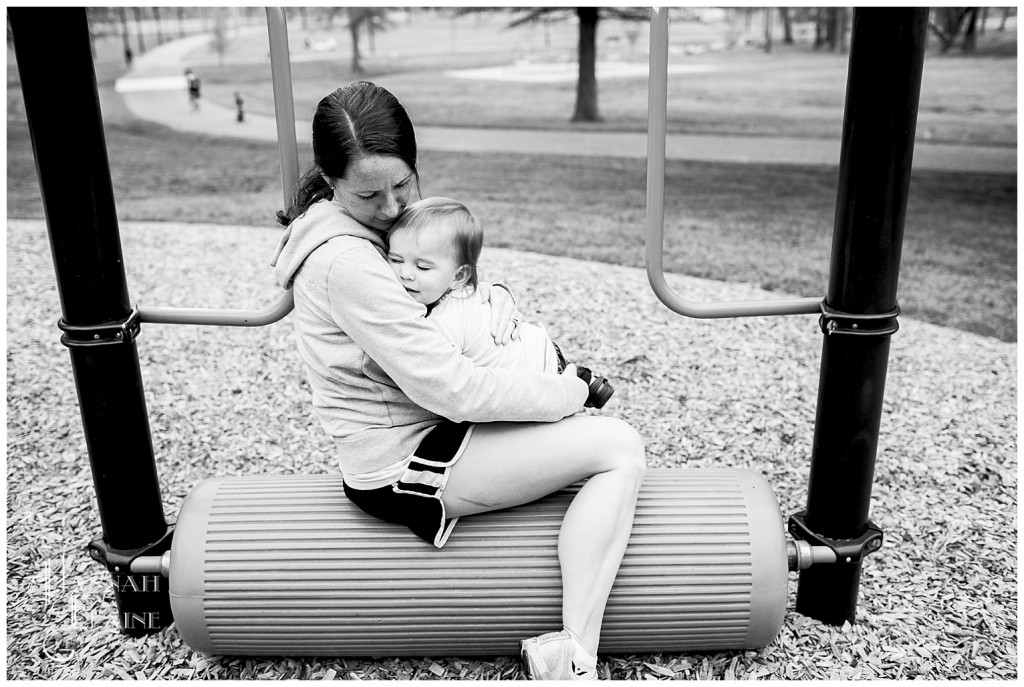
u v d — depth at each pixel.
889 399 3.82
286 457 3.34
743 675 2.17
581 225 7.48
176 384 3.90
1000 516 2.94
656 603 2.05
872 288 2.07
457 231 1.84
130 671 2.22
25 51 1.90
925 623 2.38
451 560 2.02
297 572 2.04
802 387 3.87
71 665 2.24
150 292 5.18
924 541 2.80
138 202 8.54
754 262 6.46
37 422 3.57
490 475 1.92
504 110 13.52
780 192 9.02
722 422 3.56
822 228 7.65
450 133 12.30
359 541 2.04
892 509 2.98
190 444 3.44
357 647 2.11
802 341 4.36
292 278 1.88
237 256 5.96
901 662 2.22
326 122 1.69
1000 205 8.23
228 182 9.69
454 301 1.90
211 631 2.09
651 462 3.27
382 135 1.67
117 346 2.12
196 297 5.10
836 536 2.29
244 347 4.26
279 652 2.14
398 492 1.91
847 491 2.24
